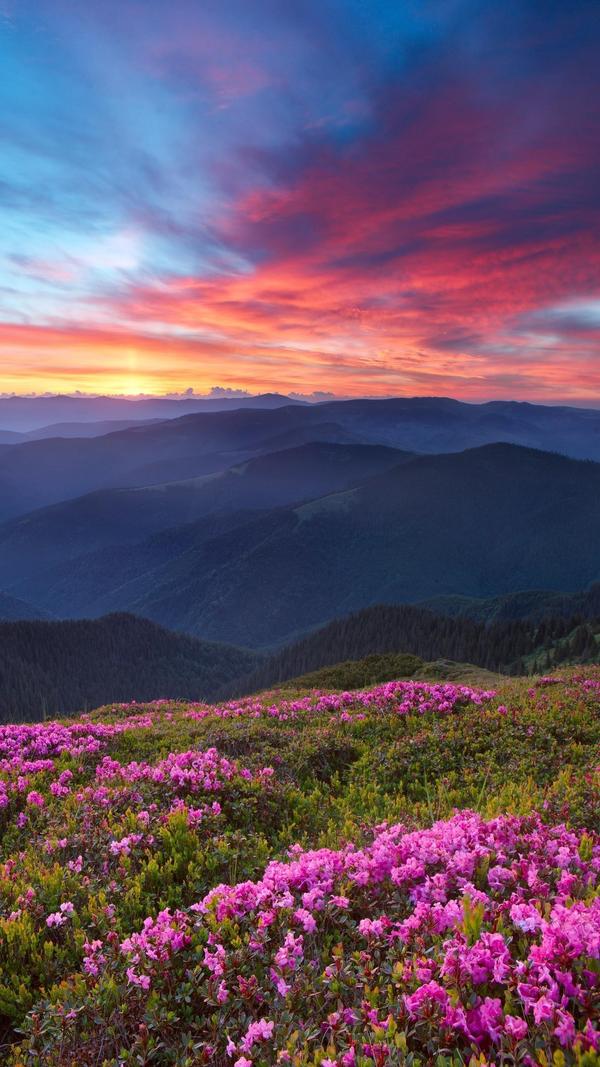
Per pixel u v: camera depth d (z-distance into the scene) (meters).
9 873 7.65
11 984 5.74
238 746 14.04
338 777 12.31
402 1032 4.01
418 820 8.92
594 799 8.55
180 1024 4.89
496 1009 3.91
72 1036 4.81
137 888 6.91
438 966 4.43
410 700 16.66
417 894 5.71
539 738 12.53
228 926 5.67
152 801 10.02
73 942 6.19
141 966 5.29
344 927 5.64
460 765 11.95
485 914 5.12
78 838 8.42
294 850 7.56
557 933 4.36
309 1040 4.30
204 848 8.06
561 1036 3.61
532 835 6.60
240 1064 3.92
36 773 12.75
